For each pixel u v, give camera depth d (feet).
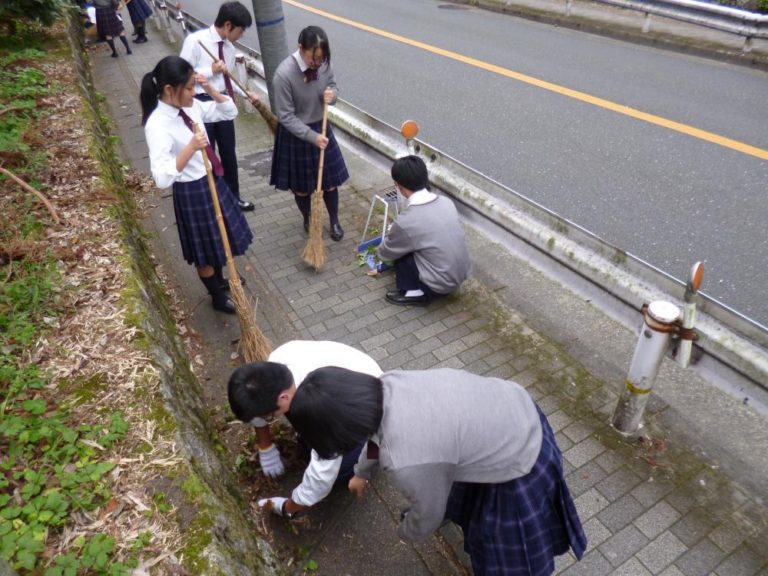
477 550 6.95
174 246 15.56
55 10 25.70
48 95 19.07
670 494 8.74
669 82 26.37
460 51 32.53
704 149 19.95
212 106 14.64
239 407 6.79
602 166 19.13
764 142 20.30
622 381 10.79
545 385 10.77
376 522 8.59
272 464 8.97
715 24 28.71
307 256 14.05
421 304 13.05
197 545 5.86
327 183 14.65
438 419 5.78
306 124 13.88
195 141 9.89
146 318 9.41
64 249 10.76
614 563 7.92
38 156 14.25
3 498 6.22
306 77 13.21
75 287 9.86
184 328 12.58
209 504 6.40
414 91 26.68
